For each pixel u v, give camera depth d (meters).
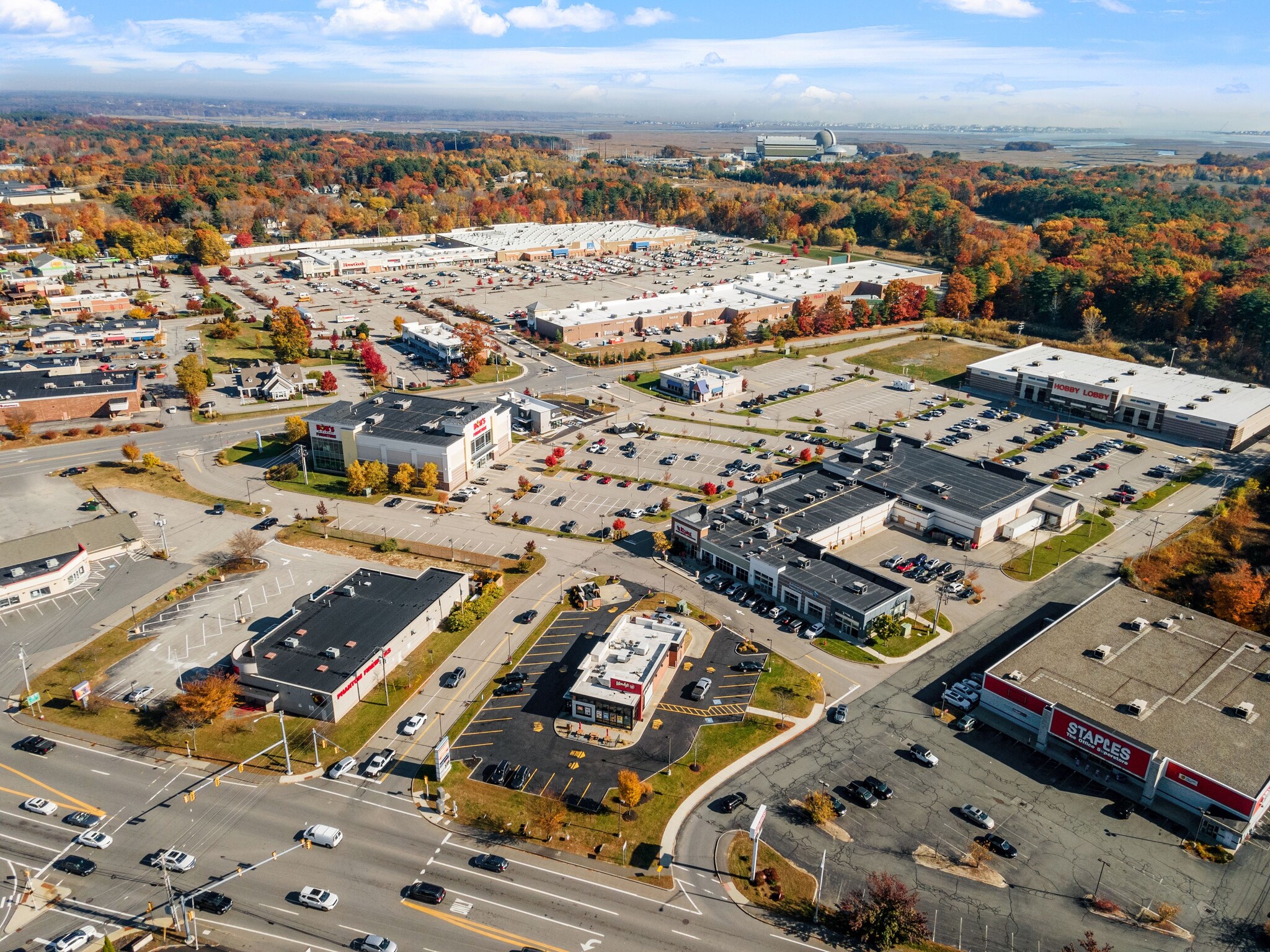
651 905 80.00
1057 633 114.94
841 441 193.88
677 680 111.94
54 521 149.75
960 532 148.25
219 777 94.75
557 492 167.00
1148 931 77.38
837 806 91.19
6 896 79.44
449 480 164.88
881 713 105.94
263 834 87.25
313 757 97.75
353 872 82.94
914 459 173.12
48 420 194.12
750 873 83.25
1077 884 82.12
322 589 129.50
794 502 154.25
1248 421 191.75
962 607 128.62
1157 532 152.38
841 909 78.94
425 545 144.88
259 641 112.69
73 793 91.81
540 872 83.44
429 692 109.38
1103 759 95.56
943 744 100.88
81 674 111.12
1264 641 113.06
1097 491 169.38
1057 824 89.38
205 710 99.94
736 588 132.38
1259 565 139.38
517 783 93.81
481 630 122.25
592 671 107.25
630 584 134.38
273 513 155.62
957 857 85.25
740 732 102.44
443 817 89.94
